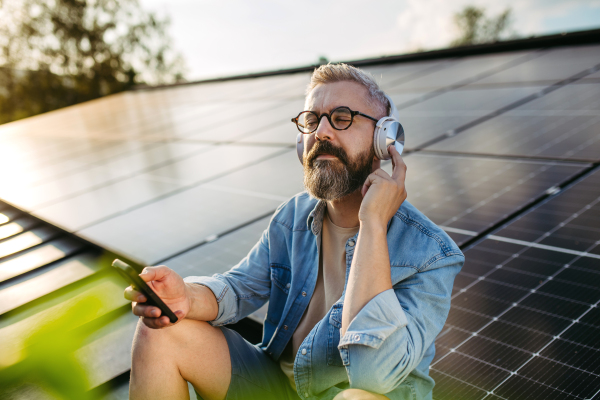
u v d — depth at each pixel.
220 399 1.70
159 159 6.01
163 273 1.57
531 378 1.69
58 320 2.82
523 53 6.99
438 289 1.56
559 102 4.48
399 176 1.60
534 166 3.34
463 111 5.02
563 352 1.77
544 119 4.16
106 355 2.52
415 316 1.51
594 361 1.70
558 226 2.54
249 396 1.72
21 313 3.01
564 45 6.79
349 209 1.74
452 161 3.78
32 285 3.31
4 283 3.40
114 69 33.38
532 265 2.30
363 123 1.67
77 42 32.47
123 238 3.65
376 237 1.49
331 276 1.78
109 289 3.12
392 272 1.59
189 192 4.44
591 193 2.79
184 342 1.61
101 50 33.12
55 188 5.55
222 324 1.86
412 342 1.47
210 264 2.99
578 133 3.69
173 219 3.85
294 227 1.90
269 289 2.01
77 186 5.46
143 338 1.58
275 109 7.29
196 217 3.80
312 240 1.85
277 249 1.95
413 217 1.68
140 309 1.45
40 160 7.77
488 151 3.78
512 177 3.25
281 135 5.71
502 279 2.25
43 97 32.53
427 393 1.63
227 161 5.21
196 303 1.70
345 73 1.70
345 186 1.66
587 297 2.01
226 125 7.16
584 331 1.84
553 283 2.14
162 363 1.57
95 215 4.28
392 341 1.42
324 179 1.65
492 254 2.45
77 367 2.43
